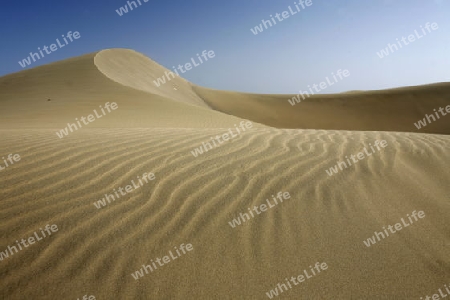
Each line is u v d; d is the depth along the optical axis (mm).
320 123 41125
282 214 3064
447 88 48625
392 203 3367
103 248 2457
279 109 47594
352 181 3855
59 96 25406
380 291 2164
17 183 3168
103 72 33531
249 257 2467
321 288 2188
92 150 4262
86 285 2131
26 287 2074
